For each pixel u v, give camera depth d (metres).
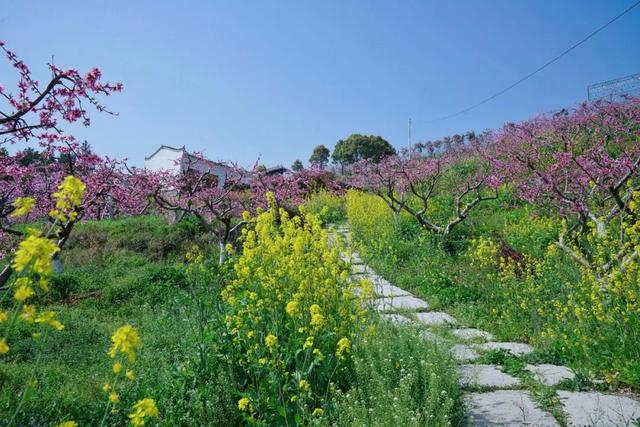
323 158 70.38
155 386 4.05
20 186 7.81
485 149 20.33
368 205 15.72
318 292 4.27
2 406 3.81
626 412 3.77
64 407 3.91
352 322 4.39
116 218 17.14
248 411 3.62
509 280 7.64
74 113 5.44
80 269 10.62
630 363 4.38
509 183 15.57
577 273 7.17
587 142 14.99
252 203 13.54
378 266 9.99
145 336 6.25
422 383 3.89
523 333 6.09
